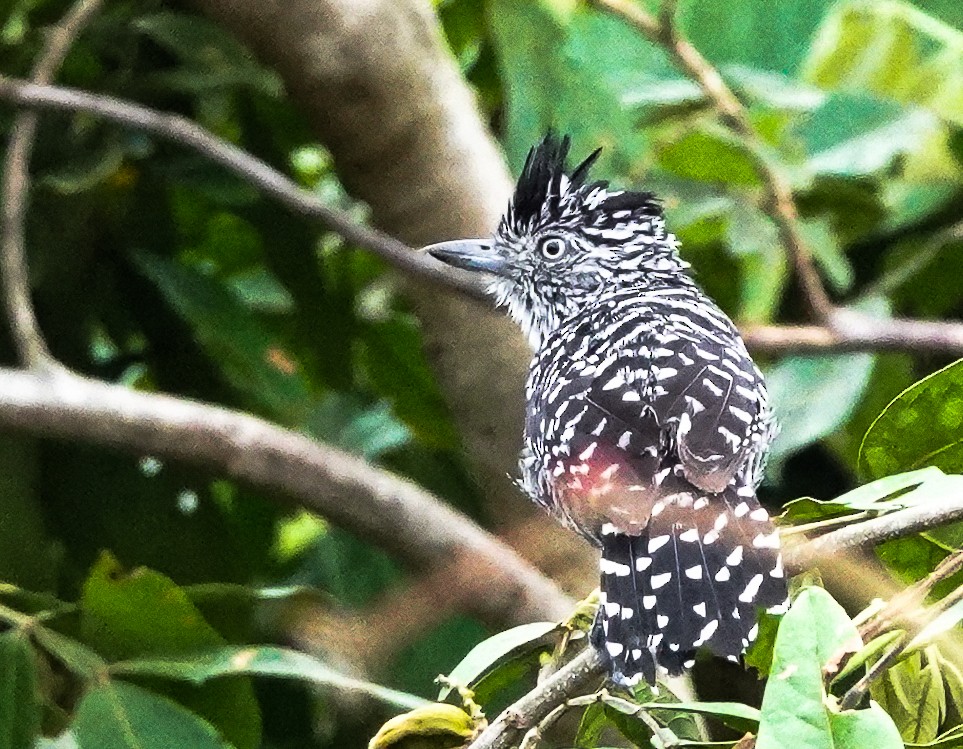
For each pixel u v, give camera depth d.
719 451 6.86
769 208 8.95
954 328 8.71
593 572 9.35
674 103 9.55
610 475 6.88
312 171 11.37
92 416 8.09
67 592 9.09
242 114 10.02
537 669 7.72
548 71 8.83
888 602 5.84
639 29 8.70
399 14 9.17
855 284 10.41
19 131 8.17
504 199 9.48
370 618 9.16
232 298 9.14
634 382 7.38
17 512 8.65
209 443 8.29
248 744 7.18
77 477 9.07
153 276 9.00
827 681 5.15
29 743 6.95
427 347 9.46
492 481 9.45
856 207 10.02
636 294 8.59
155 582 6.96
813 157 9.64
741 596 6.26
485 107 10.51
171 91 9.82
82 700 6.75
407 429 10.28
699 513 6.56
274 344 9.90
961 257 9.95
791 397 8.79
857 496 6.36
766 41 10.05
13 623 7.04
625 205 9.25
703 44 10.02
